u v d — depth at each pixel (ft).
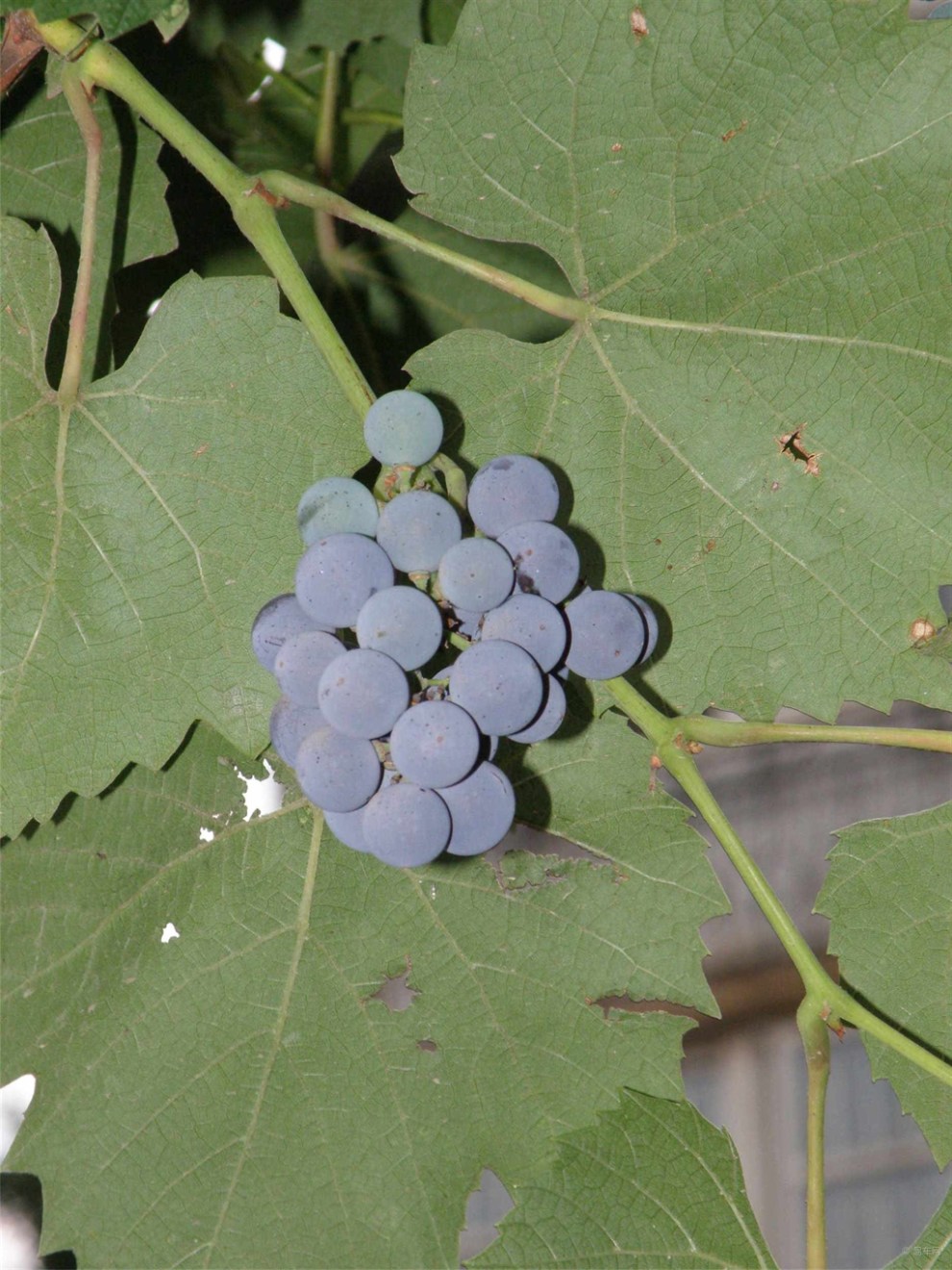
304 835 1.95
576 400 1.88
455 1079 1.90
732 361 1.86
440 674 1.65
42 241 1.84
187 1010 1.92
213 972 1.92
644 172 1.84
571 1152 1.84
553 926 1.92
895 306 1.83
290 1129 1.90
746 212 1.83
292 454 1.82
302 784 1.63
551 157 1.85
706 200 1.84
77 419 1.83
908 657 1.85
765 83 1.81
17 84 1.93
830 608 1.86
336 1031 1.91
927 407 1.83
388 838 1.60
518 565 1.65
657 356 1.87
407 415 1.68
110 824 1.92
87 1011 1.91
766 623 1.86
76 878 1.91
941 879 1.92
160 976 1.92
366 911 1.93
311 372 1.83
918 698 1.85
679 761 1.80
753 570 1.86
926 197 1.81
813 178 1.82
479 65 1.84
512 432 1.87
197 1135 1.89
